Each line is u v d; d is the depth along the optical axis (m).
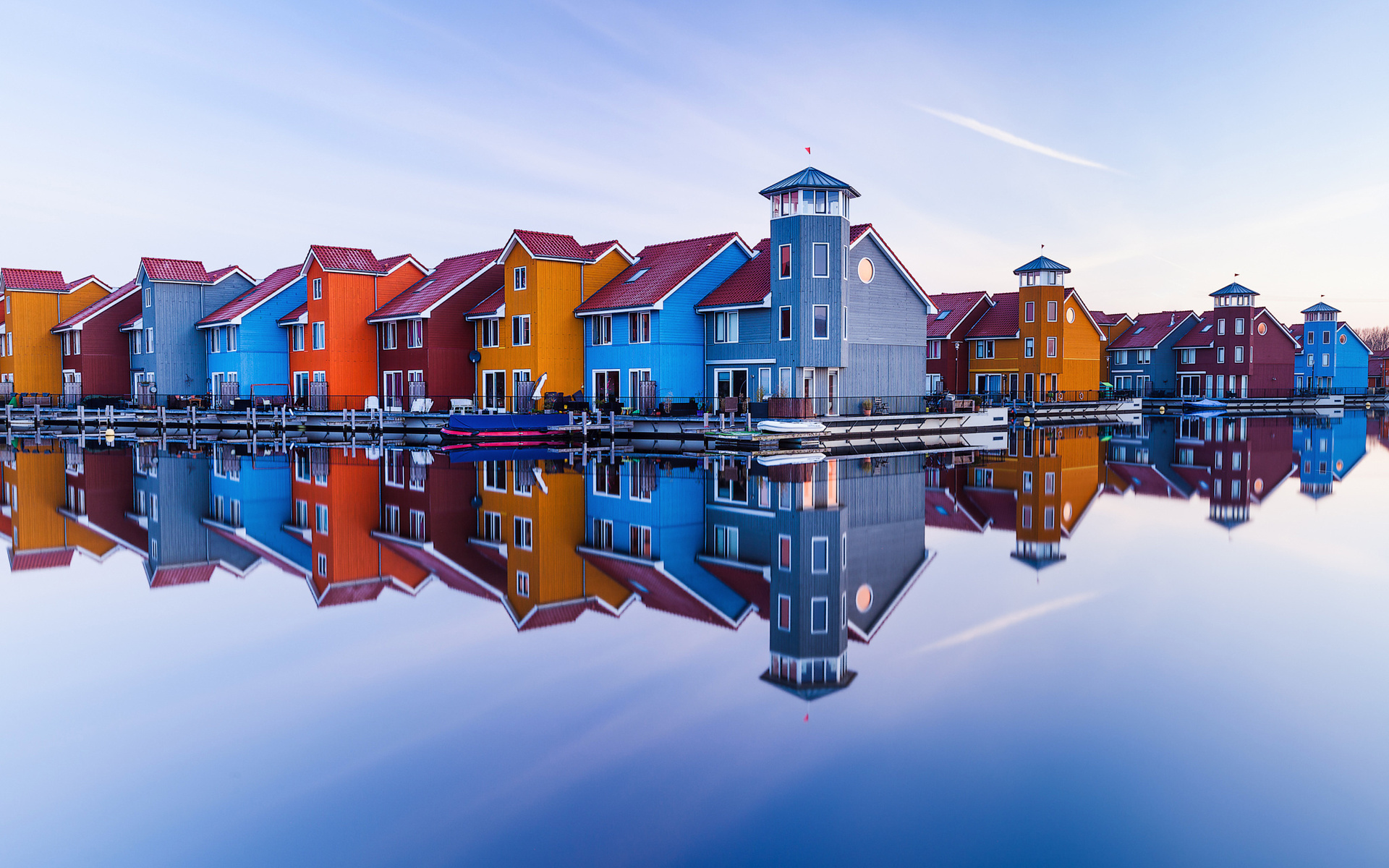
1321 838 6.54
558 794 7.22
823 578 14.65
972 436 47.47
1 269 63.78
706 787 7.31
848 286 43.66
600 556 16.56
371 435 48.69
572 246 47.91
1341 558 16.19
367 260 54.62
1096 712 8.74
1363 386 94.81
